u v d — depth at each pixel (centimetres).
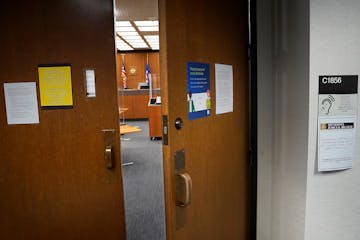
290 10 130
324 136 121
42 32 134
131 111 948
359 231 131
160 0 97
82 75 138
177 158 105
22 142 139
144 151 490
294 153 132
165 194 105
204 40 119
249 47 157
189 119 112
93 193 147
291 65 131
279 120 144
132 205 265
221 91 133
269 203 160
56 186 143
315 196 125
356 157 126
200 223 123
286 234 142
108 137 143
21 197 142
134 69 1004
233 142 147
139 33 690
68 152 142
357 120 124
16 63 134
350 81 121
